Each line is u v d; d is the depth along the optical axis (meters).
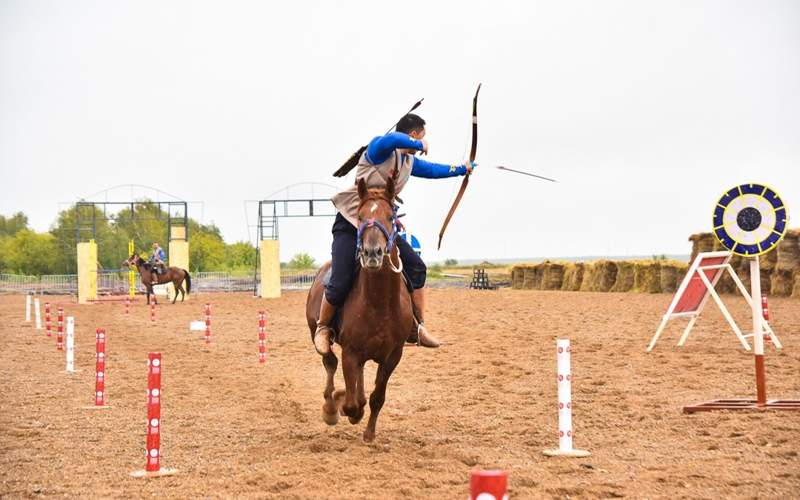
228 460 9.02
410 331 9.34
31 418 11.98
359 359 9.09
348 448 9.36
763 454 8.88
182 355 20.36
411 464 8.48
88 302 48.03
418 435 10.30
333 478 7.87
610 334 22.59
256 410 12.49
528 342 20.97
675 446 9.41
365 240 8.56
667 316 18.38
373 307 8.88
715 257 18.59
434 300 42.09
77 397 14.03
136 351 21.34
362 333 8.95
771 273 40.06
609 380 14.54
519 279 65.19
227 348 21.91
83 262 48.50
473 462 8.67
